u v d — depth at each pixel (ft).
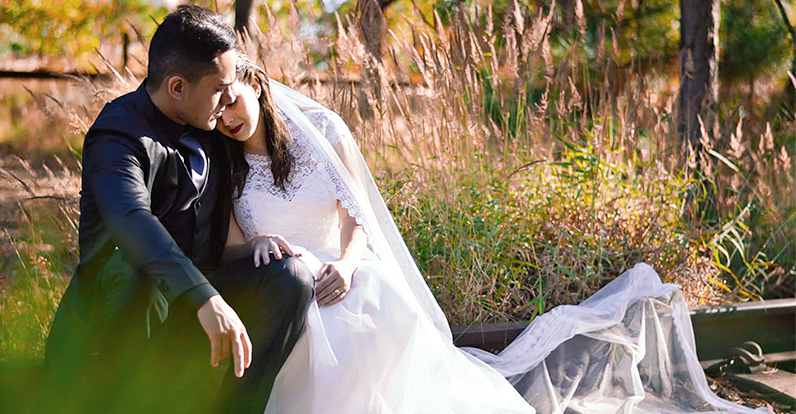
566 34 17.62
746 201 14.42
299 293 6.16
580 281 10.77
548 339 8.86
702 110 14.96
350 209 7.08
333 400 6.35
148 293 6.17
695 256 12.02
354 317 6.50
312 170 7.18
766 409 8.46
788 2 25.58
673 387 9.02
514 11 12.51
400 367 6.57
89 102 11.16
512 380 8.69
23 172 12.76
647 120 14.06
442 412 6.88
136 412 6.39
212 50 6.02
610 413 8.19
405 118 11.96
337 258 7.31
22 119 18.78
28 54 29.68
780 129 19.66
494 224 11.09
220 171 6.79
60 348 6.29
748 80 24.09
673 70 21.97
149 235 5.44
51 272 9.94
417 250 10.85
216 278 6.54
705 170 13.03
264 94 6.98
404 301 6.68
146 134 6.06
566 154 12.71
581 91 15.71
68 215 10.68
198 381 6.59
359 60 11.50
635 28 23.70
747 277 12.89
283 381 6.46
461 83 12.17
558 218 11.84
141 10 28.84
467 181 11.62
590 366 8.88
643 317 9.14
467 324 10.12
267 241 6.53
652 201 12.19
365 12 13.05
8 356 8.48
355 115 11.63
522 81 12.36
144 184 5.87
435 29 12.88
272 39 11.14
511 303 10.68
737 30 24.53
